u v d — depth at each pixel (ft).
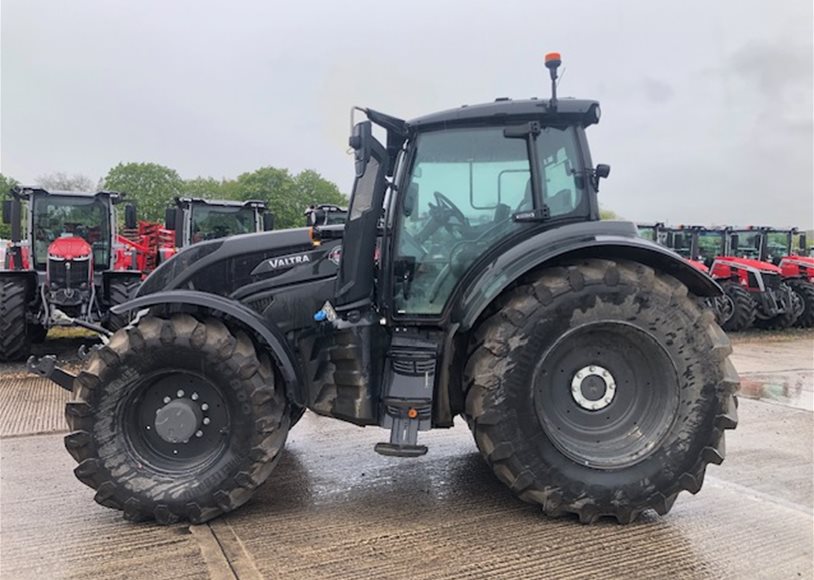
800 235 52.49
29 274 26.43
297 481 11.93
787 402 19.58
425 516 10.28
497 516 10.28
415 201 10.90
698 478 10.02
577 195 10.96
